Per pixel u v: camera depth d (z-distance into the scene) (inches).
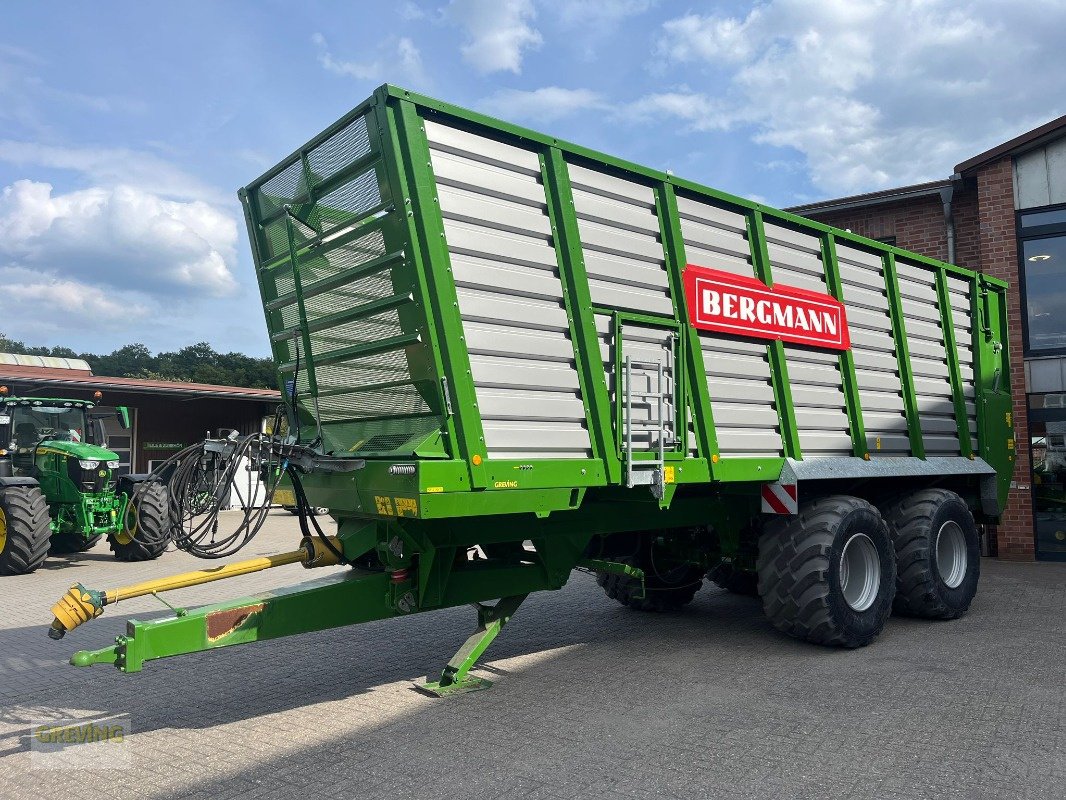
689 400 208.5
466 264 166.2
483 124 170.4
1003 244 431.5
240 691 197.8
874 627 235.1
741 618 281.7
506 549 206.4
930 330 303.3
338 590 179.0
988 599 316.5
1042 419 426.3
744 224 233.3
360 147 169.8
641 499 200.4
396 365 173.3
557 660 223.6
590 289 188.4
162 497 442.0
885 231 473.7
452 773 143.8
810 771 142.9
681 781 139.1
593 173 193.6
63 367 1045.8
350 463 171.8
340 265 183.8
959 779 139.0
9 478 419.8
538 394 176.4
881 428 273.1
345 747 157.8
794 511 225.6
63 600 161.3
